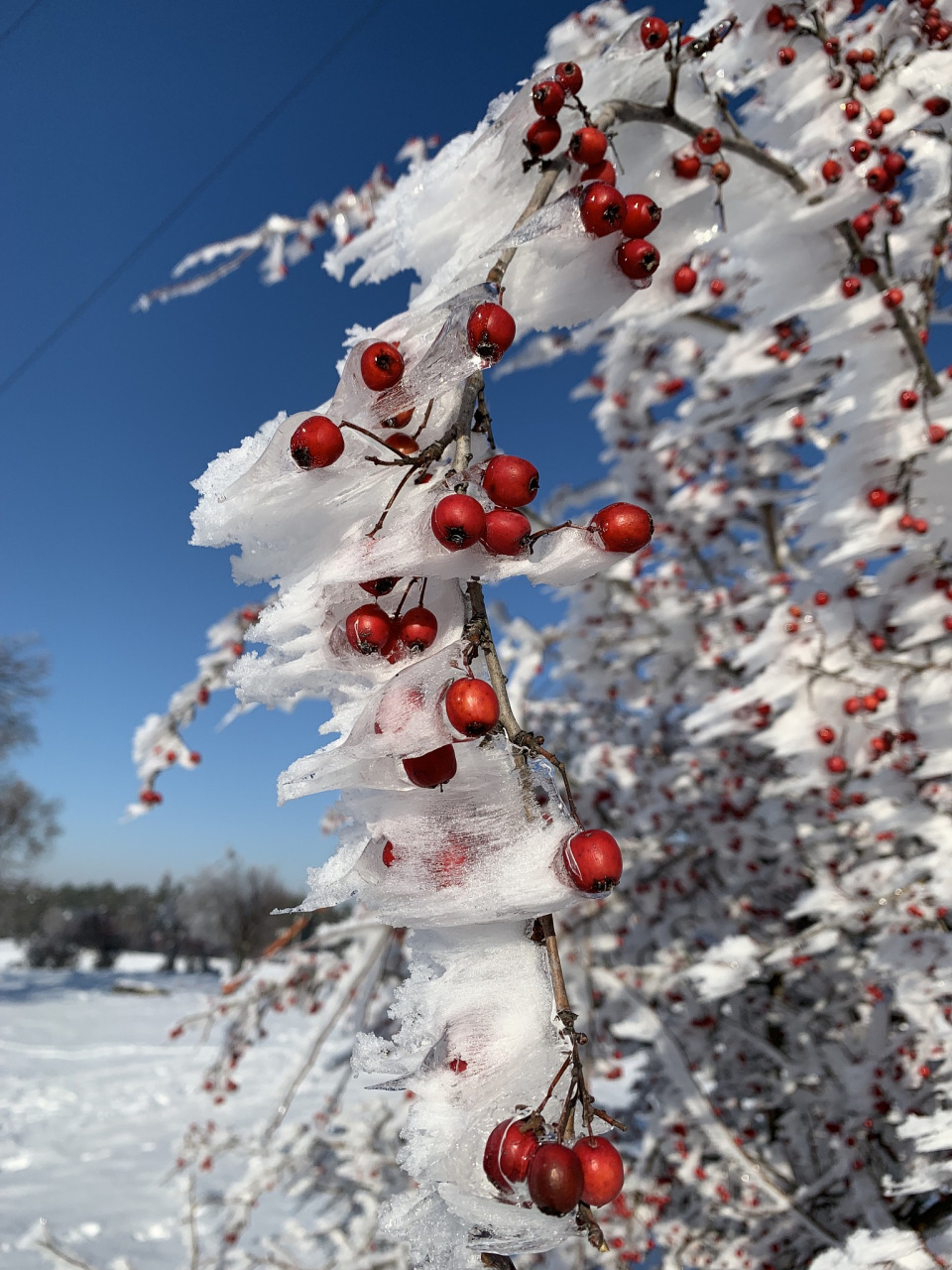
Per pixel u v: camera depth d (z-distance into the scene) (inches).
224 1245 153.9
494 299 32.2
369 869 30.0
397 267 55.2
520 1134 25.6
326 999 173.6
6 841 934.4
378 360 31.5
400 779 29.9
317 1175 179.2
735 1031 161.5
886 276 86.0
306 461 31.3
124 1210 240.1
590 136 44.3
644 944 175.2
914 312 86.7
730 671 166.7
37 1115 346.0
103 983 844.0
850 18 82.4
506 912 27.4
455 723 27.8
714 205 62.9
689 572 201.6
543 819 29.3
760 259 85.7
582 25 95.4
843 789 111.4
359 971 156.8
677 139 61.4
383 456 33.9
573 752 207.8
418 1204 27.9
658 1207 148.9
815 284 84.7
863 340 85.7
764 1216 131.0
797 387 120.0
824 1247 122.3
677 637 170.2
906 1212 112.7
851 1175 119.2
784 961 137.3
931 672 88.1
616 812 184.4
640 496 187.0
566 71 45.9
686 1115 142.9
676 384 174.6
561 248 41.6
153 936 1196.5
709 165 62.0
